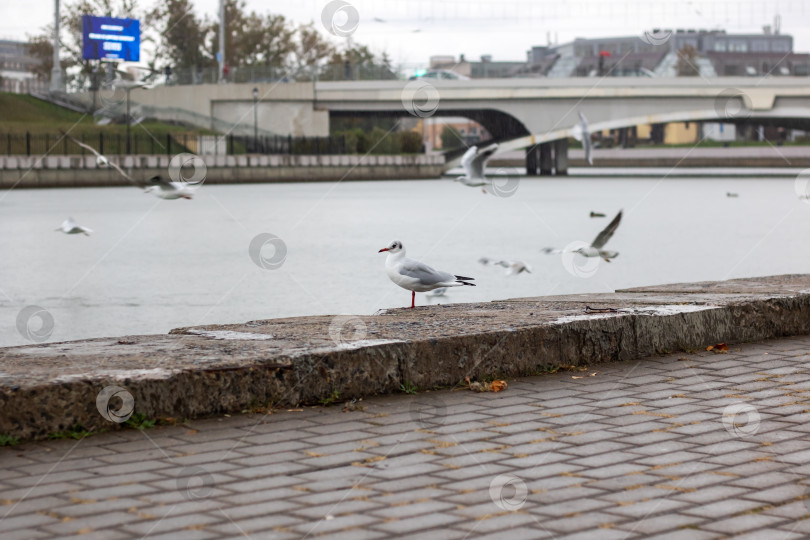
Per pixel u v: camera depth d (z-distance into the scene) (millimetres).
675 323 8188
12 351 6562
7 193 54000
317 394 6336
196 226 36406
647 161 103688
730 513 4441
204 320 17094
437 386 6832
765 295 9172
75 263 25500
